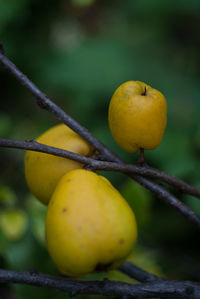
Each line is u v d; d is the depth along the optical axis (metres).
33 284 0.37
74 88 0.92
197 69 1.03
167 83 0.94
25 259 0.62
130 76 0.93
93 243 0.35
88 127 0.89
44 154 0.40
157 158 0.73
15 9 0.90
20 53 1.00
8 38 0.98
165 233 0.78
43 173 0.40
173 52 1.06
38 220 0.63
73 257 0.36
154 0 1.07
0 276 0.37
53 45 1.09
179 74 0.99
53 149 0.38
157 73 0.96
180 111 0.88
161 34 1.10
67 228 0.35
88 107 0.92
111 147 0.82
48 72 0.95
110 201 0.37
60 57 0.98
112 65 0.94
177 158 0.71
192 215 0.40
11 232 0.63
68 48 1.08
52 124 1.06
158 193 0.40
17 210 0.65
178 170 0.68
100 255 0.36
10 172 0.96
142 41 1.07
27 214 0.65
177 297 0.37
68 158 0.39
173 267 0.72
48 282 0.37
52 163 0.40
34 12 1.03
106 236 0.36
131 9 1.11
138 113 0.38
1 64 0.40
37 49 1.02
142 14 1.11
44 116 1.07
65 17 1.11
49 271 0.61
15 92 1.06
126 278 0.60
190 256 0.76
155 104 0.39
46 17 1.05
